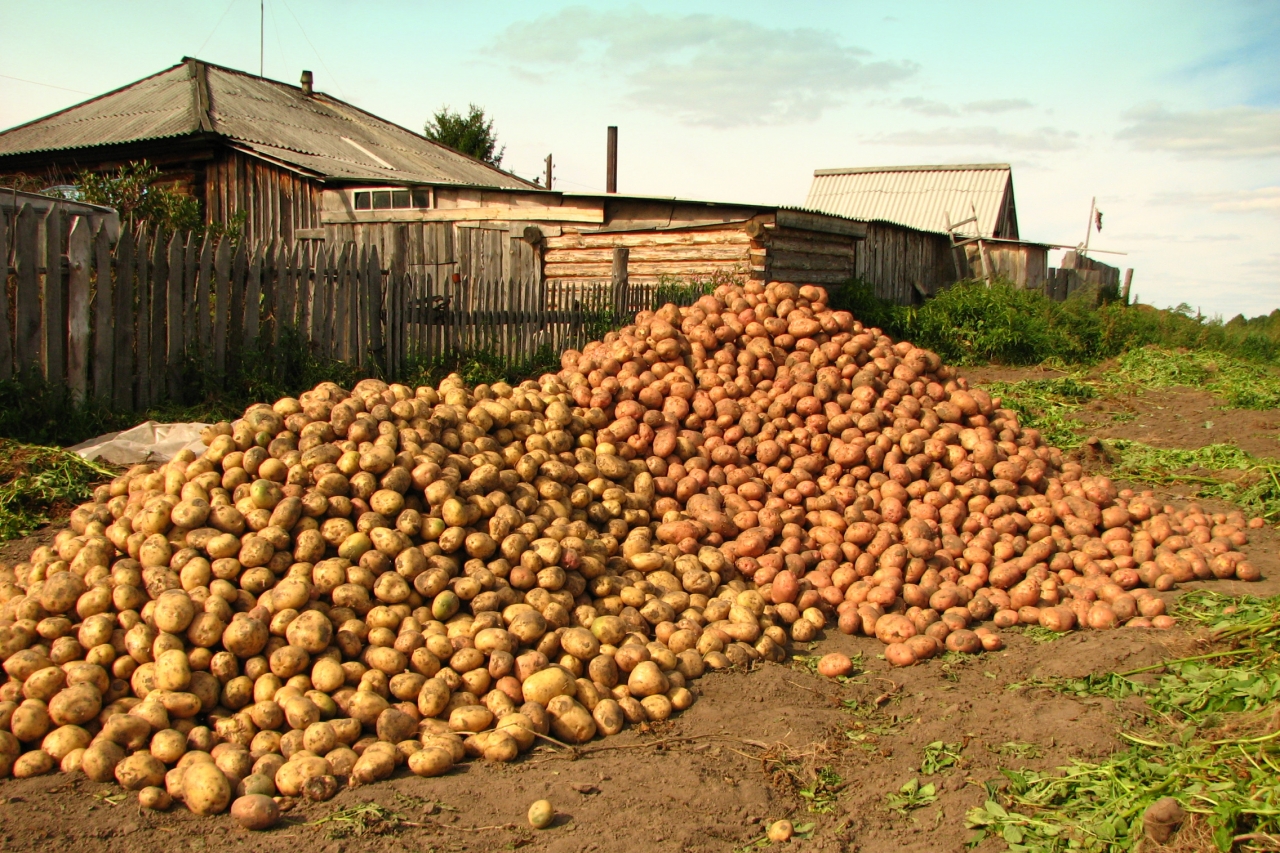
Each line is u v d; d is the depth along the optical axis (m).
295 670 3.84
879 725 4.12
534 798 3.39
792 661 4.91
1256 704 3.90
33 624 3.87
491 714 3.92
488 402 5.84
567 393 6.59
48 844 2.95
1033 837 3.13
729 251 14.90
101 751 3.38
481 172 24.92
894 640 5.10
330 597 4.19
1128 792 3.29
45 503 6.24
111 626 3.83
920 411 7.10
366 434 4.93
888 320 17.45
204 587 4.03
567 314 12.79
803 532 5.93
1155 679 4.47
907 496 6.42
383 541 4.41
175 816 3.20
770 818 3.34
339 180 16.88
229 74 23.05
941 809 3.35
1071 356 18.30
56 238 7.43
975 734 3.91
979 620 5.57
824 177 32.81
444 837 3.11
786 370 7.34
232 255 9.03
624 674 4.38
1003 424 7.59
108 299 7.81
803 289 8.06
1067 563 6.16
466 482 5.00
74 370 7.64
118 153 18.22
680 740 3.95
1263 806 2.93
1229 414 12.82
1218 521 7.26
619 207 15.58
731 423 6.77
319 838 3.07
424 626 4.23
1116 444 10.72
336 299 9.84
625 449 6.34
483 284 11.71
